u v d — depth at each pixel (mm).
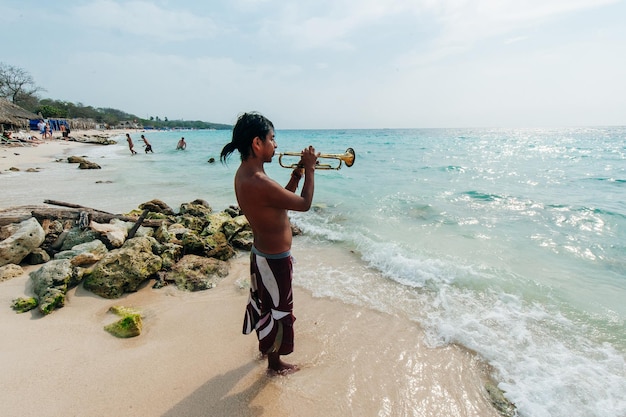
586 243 5969
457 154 25312
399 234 6617
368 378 2762
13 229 4887
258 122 2262
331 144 41594
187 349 3076
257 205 2279
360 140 53125
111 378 2658
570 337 3340
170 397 2492
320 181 12852
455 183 12109
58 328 3324
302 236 6625
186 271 4609
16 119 37656
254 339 3252
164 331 3379
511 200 9164
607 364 2951
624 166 16672
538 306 3930
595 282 4543
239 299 4098
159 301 4039
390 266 5062
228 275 4863
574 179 12703
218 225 6531
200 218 7148
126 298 4098
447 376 2803
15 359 2812
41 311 3537
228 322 3559
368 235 6562
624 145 36031
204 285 4441
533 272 4848
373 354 3070
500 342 3244
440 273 4754
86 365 2799
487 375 2828
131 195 10273
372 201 9422
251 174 2287
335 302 4027
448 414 2432
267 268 2418
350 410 2434
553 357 3041
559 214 7746
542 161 19516
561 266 5051
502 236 6395
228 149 2385
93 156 22797
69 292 4020
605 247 5777
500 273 4773
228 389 2594
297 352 3094
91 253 4582
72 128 65000
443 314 3756
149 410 2367
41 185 11305
